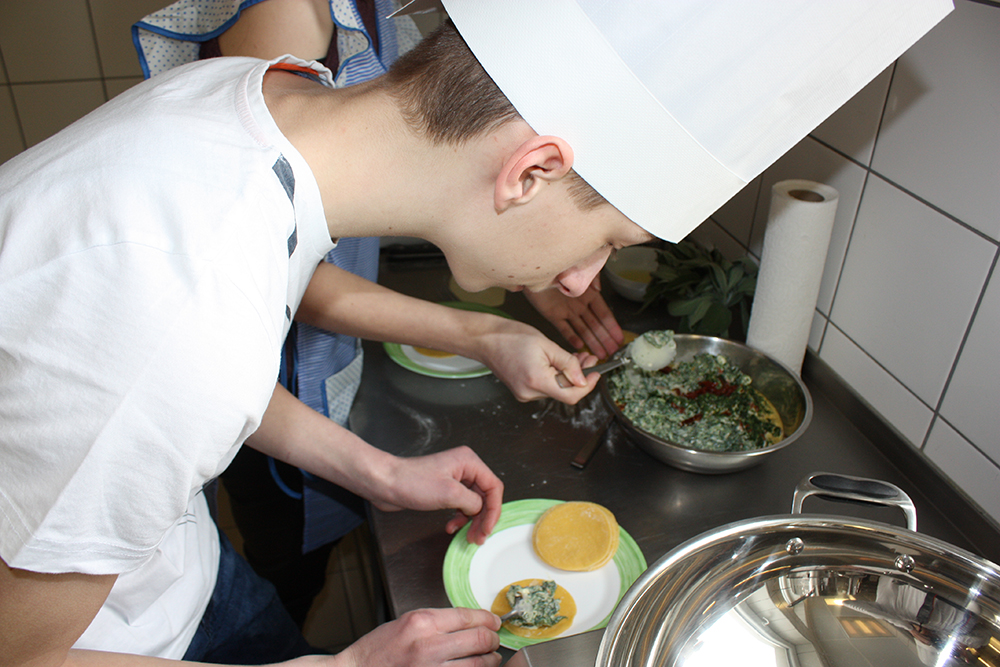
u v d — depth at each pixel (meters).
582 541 0.77
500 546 0.79
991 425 0.77
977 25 0.71
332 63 0.93
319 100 0.57
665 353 0.97
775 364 0.97
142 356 0.44
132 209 0.46
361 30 0.87
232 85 0.57
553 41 0.49
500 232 0.58
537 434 0.97
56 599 0.47
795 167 1.05
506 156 0.53
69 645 0.51
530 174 0.53
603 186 0.54
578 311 1.10
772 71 0.51
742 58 0.50
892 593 0.54
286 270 0.52
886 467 0.91
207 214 0.46
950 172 0.77
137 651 0.69
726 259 1.27
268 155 0.51
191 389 0.45
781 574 0.56
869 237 0.92
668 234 0.59
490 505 0.79
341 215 0.59
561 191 0.55
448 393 1.06
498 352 0.91
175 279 0.45
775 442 0.91
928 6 0.51
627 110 0.50
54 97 1.54
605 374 1.04
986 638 0.50
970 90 0.73
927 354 0.84
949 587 0.52
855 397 0.97
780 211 0.91
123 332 0.44
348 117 0.55
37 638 0.48
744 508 0.85
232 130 0.52
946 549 0.50
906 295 0.87
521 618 0.69
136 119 0.52
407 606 0.73
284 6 0.79
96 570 0.48
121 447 0.44
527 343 0.89
